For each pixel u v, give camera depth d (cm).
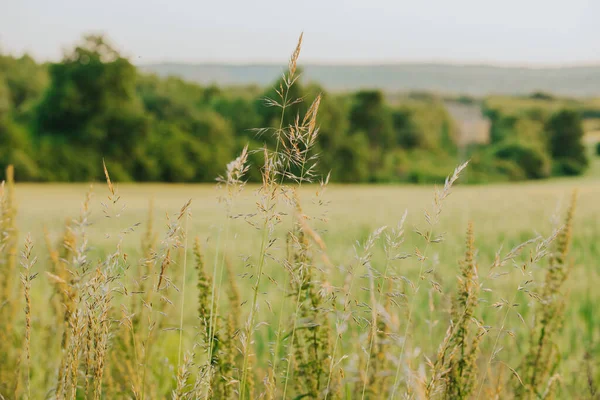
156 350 291
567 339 505
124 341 237
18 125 6788
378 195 4797
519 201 3712
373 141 8706
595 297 774
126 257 162
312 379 203
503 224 2138
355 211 2941
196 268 197
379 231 158
